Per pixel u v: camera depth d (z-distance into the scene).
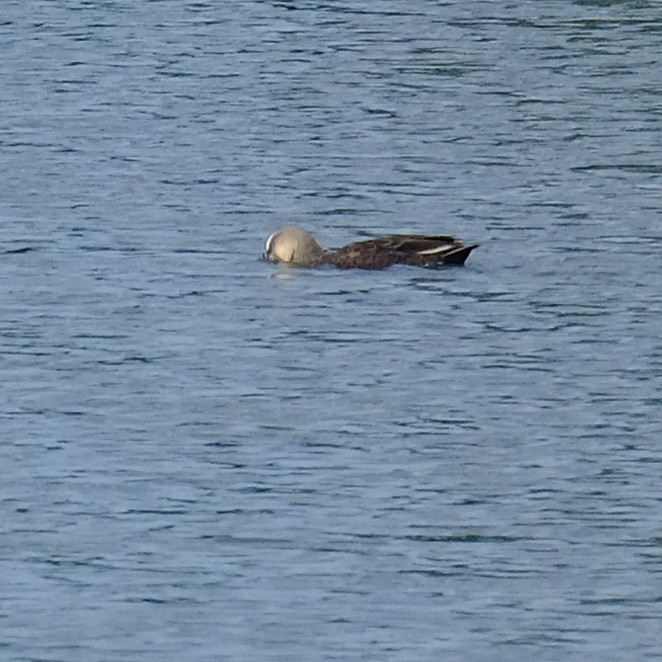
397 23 49.88
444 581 21.91
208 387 27.16
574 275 31.67
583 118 41.50
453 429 25.84
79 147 38.84
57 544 22.67
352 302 30.45
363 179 37.06
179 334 29.06
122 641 20.64
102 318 29.62
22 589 21.69
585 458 25.00
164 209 35.00
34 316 29.67
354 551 22.55
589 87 44.00
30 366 27.80
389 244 32.09
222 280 31.36
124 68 45.19
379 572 22.08
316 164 37.97
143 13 50.59
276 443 25.36
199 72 44.94
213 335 29.06
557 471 24.64
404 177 37.22
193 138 39.56
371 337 29.05
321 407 26.50
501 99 42.94
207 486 24.12
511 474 24.55
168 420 26.05
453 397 26.89
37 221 34.19
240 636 20.73
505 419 26.22
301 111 41.78
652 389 27.20
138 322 29.47
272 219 34.69
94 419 26.05
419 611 21.28
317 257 31.95
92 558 22.36
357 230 34.31
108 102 42.25
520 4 52.00
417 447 25.28
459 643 20.62
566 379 27.53
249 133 40.00
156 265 32.03
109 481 24.25
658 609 21.34
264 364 27.97
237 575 22.00
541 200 35.78
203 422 26.00
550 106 42.41
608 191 36.31
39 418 26.06
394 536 22.89
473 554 22.52
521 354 28.41
